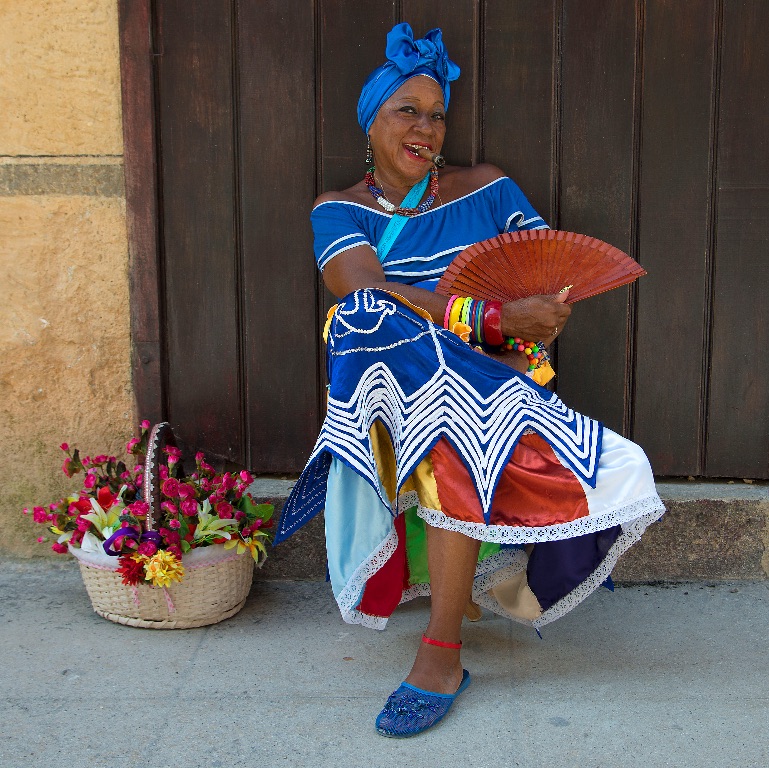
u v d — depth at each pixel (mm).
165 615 2336
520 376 1981
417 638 2318
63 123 2580
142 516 2236
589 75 2584
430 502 1932
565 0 2561
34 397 2678
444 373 1948
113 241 2629
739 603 2494
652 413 2703
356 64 2604
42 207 2604
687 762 1759
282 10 2588
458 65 2588
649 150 2596
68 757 1785
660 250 2635
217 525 2307
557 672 2121
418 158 2287
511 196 2398
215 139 2639
